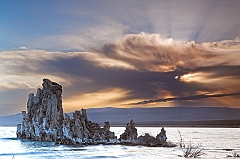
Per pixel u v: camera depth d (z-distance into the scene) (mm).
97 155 55312
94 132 80875
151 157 49781
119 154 56062
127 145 75562
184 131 186375
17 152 61688
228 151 62375
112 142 77938
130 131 80625
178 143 82000
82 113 83500
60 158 51500
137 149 66188
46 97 93500
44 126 88688
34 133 94125
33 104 98938
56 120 87500
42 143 81875
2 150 65625
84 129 79500
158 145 74625
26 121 98250
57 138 81812
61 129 85562
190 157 49312
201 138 110125
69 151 63125
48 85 94625
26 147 72625
